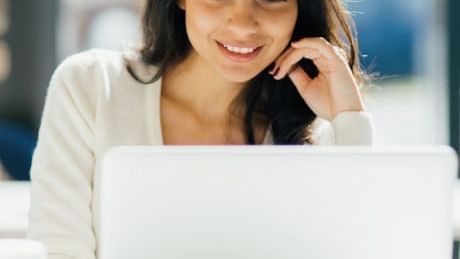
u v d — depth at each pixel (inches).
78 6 172.1
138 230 50.5
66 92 73.0
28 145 136.3
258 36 70.5
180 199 50.5
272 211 51.1
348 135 75.0
